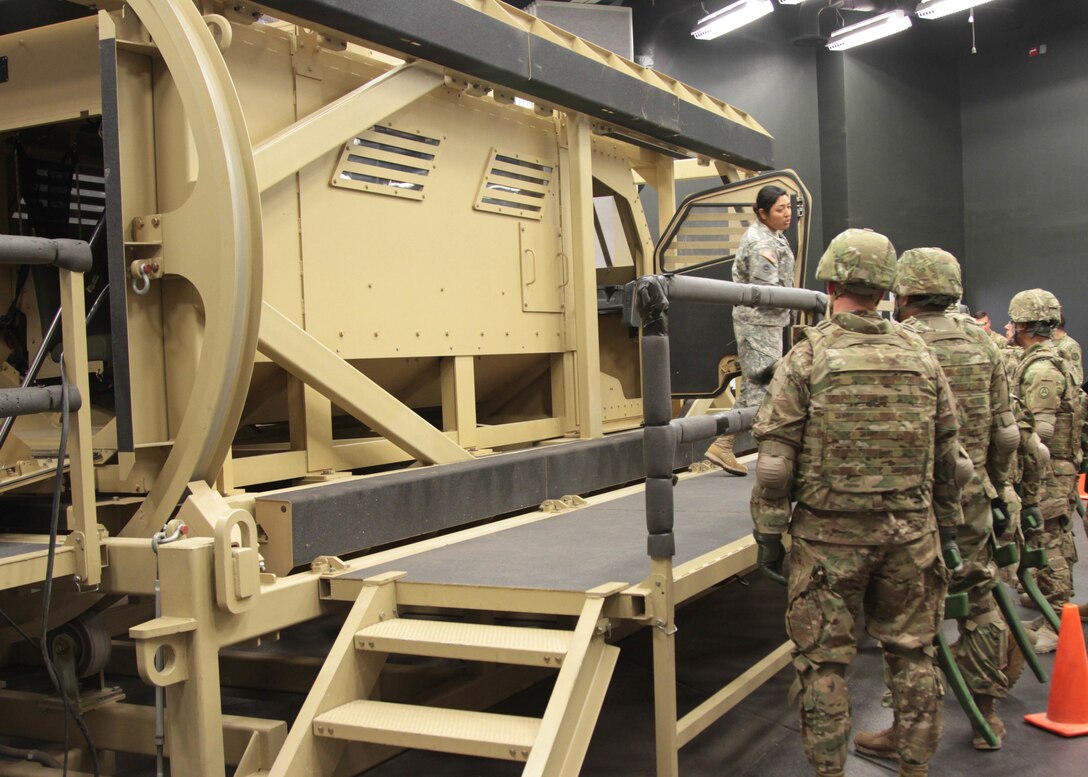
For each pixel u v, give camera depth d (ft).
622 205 22.12
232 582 9.73
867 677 15.71
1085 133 45.93
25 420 13.14
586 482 16.85
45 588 9.31
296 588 10.77
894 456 9.66
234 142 10.66
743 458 22.04
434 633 10.07
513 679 13.20
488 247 16.98
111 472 11.35
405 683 12.87
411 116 15.28
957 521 10.57
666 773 9.70
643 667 16.10
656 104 19.52
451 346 16.05
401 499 12.57
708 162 23.06
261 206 11.89
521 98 16.87
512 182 17.62
